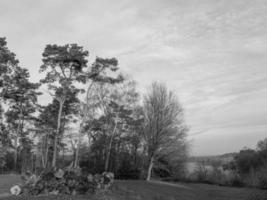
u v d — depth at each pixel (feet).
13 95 120.57
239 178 135.03
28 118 131.95
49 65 105.50
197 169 148.97
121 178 116.67
